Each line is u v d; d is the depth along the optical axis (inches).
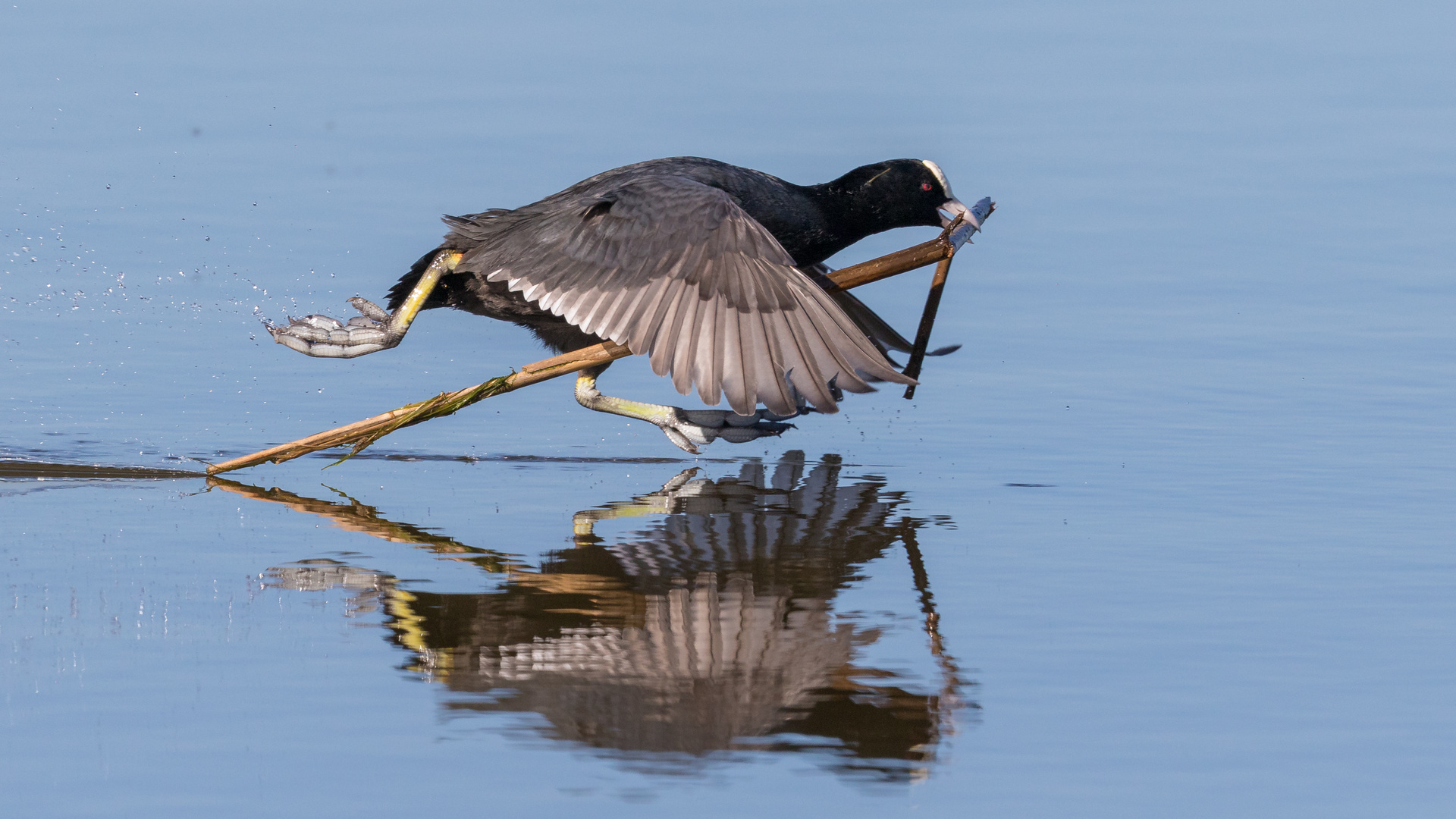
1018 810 303.9
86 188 837.2
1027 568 442.3
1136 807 304.8
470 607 408.5
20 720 338.3
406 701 350.0
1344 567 442.0
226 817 298.8
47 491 511.8
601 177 540.1
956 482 532.4
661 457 570.6
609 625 397.4
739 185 544.4
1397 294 754.8
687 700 350.6
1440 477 530.3
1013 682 362.0
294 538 468.8
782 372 432.8
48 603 407.8
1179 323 723.4
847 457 567.5
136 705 346.3
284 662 371.6
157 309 706.8
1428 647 382.6
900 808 303.3
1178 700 351.9
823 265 597.3
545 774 316.5
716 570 440.5
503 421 613.0
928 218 573.0
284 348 678.5
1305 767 321.1
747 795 307.7
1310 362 669.3
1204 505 502.6
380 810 301.3
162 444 566.3
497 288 538.6
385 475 543.8
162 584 423.8
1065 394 637.3
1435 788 312.7
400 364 669.3
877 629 395.2
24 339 668.1
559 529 481.1
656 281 459.5
